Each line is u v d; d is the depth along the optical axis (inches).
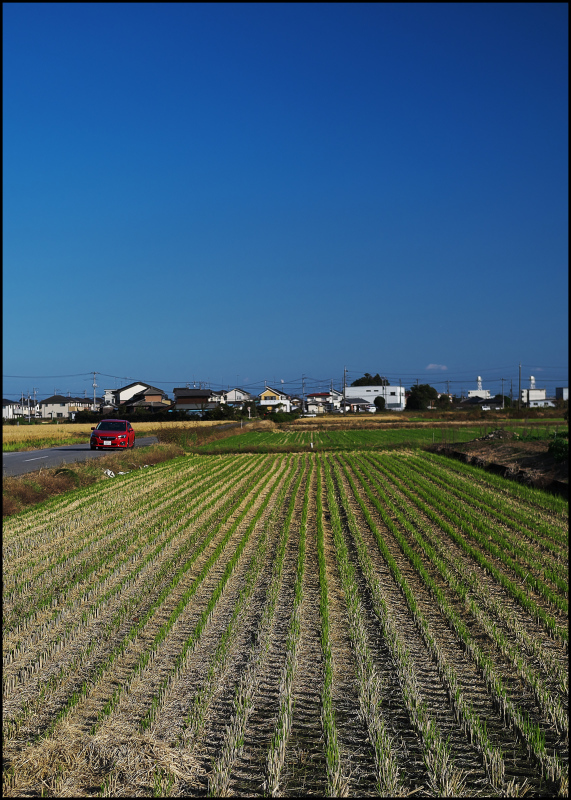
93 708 265.1
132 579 454.6
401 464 1346.0
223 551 557.3
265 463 1409.9
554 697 279.9
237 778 220.8
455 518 711.7
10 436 1978.3
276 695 279.3
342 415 4003.4
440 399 5472.4
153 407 3956.7
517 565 501.4
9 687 284.7
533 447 1336.1
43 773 222.2
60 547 556.1
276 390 5226.4
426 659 323.0
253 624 369.7
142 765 224.7
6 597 412.2
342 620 378.3
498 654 331.6
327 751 225.8
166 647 331.6
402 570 500.4
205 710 262.1
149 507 768.9
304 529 655.8
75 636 346.9
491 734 251.1
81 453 1384.1
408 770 227.6
